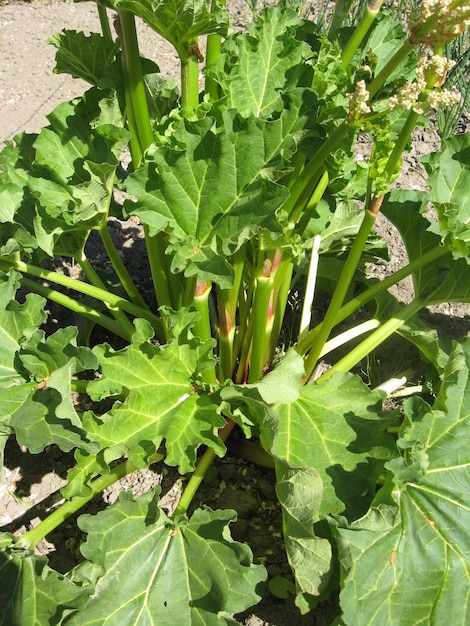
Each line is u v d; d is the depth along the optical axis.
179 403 2.37
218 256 2.23
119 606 2.09
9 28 5.55
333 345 2.81
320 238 2.89
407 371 3.14
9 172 2.69
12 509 2.67
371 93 1.99
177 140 2.21
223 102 2.38
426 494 2.19
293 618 2.35
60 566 2.48
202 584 2.12
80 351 2.21
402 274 2.64
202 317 2.42
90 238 3.84
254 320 2.53
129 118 2.46
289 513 2.05
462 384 2.33
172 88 2.90
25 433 2.15
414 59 2.83
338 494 2.19
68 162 2.61
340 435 2.31
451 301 2.76
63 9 5.78
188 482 2.63
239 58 2.49
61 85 4.96
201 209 2.31
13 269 2.45
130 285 2.88
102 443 2.20
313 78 2.50
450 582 2.07
